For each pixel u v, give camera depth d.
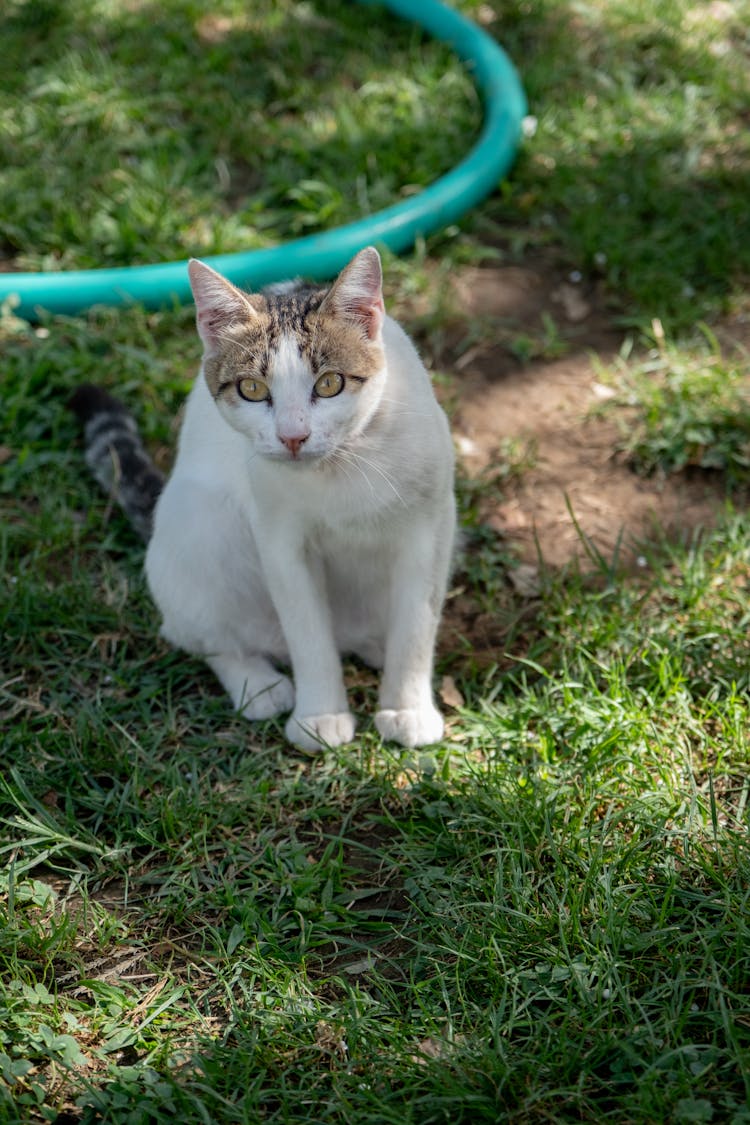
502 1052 1.59
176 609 1.84
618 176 2.29
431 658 1.80
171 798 1.75
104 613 1.89
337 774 1.77
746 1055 1.58
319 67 2.45
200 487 1.81
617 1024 1.61
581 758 1.76
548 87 2.41
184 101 2.36
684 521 1.96
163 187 2.24
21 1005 1.63
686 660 1.83
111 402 2.01
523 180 2.30
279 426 1.68
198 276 1.70
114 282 2.11
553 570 1.92
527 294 2.18
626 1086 1.59
